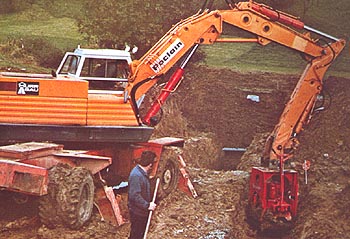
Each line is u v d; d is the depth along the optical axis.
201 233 12.15
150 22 24.67
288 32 14.35
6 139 12.45
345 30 36.84
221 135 28.55
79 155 12.34
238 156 26.06
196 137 24.47
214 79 30.75
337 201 13.41
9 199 12.33
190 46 14.37
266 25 14.39
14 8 40.31
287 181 12.95
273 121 28.94
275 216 12.80
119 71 13.95
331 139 19.23
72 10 40.69
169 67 14.24
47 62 28.50
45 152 11.98
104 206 12.28
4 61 26.78
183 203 14.20
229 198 14.95
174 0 25.11
